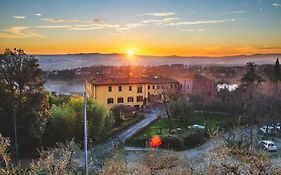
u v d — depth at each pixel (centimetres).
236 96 5712
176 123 5072
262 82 6806
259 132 4184
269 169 1576
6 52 3369
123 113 5281
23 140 3400
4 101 3325
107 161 2302
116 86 6316
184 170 2006
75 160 2330
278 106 5072
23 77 3388
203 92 6456
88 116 3794
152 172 2098
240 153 1681
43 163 1978
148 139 3866
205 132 4141
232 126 4553
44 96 3531
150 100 6650
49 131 3612
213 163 1628
